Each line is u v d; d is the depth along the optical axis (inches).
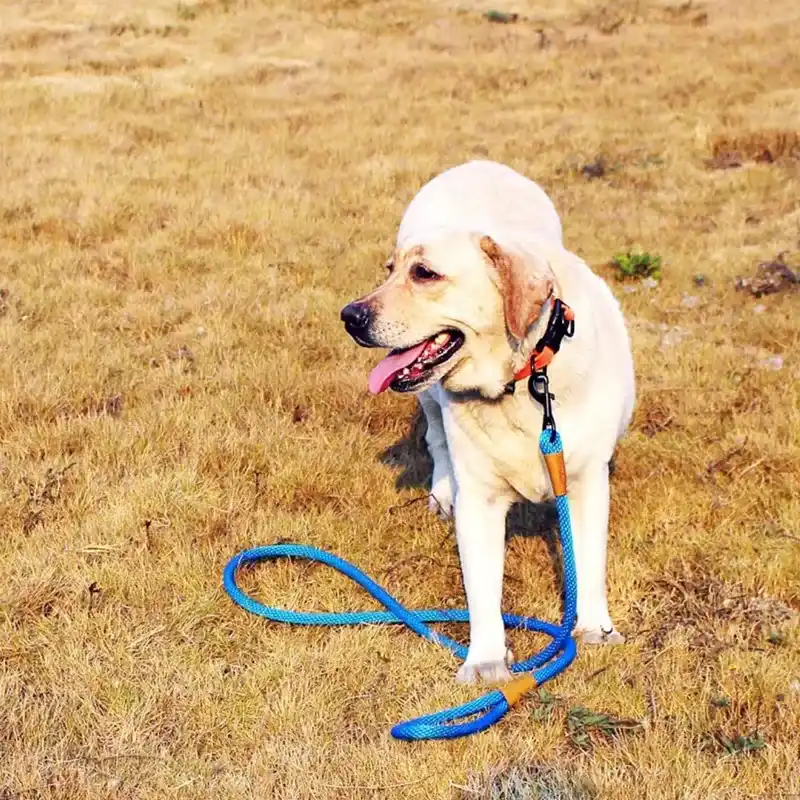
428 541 112.9
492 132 265.1
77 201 194.9
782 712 94.4
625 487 117.2
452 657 101.5
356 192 207.2
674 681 97.3
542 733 94.2
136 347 141.5
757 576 106.2
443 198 116.4
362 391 131.4
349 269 165.5
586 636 102.0
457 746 93.7
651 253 171.2
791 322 142.3
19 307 148.3
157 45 397.4
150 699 97.0
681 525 112.0
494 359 99.2
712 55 355.9
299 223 186.7
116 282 160.4
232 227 179.3
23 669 99.8
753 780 90.3
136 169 221.8
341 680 99.1
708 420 125.0
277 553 109.7
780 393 129.0
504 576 109.7
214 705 96.7
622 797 89.4
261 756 93.2
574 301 100.6
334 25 438.0
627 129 258.4
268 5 464.1
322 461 120.3
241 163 231.3
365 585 106.7
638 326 145.7
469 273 98.1
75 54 373.7
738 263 163.3
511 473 101.1
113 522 112.2
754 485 115.6
